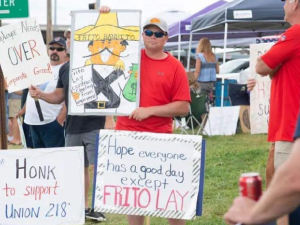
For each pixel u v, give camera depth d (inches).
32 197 202.4
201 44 504.4
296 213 96.6
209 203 276.5
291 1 182.9
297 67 180.7
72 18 197.5
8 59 212.4
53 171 201.9
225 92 538.9
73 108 197.5
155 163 187.9
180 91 192.5
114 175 190.1
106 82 194.9
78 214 202.4
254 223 84.4
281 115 183.6
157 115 191.3
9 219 202.4
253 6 491.5
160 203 187.6
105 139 190.4
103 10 195.0
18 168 201.9
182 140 186.5
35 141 287.0
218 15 510.3
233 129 486.9
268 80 216.5
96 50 195.8
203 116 480.4
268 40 625.6
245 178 87.7
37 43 213.2
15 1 224.2
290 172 82.3
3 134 225.1
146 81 193.8
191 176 186.1
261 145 424.2
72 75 197.2
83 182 202.5
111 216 262.4
